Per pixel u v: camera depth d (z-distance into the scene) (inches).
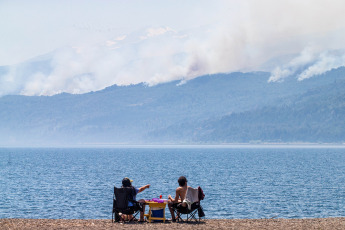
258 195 4714.6
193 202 2010.3
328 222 2020.2
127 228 1808.6
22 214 3385.8
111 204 3934.5
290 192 5014.8
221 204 3956.7
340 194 4800.7
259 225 1921.8
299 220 2127.2
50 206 3814.0
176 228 1817.2
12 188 5457.7
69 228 1807.3
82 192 4980.3
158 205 2036.2
